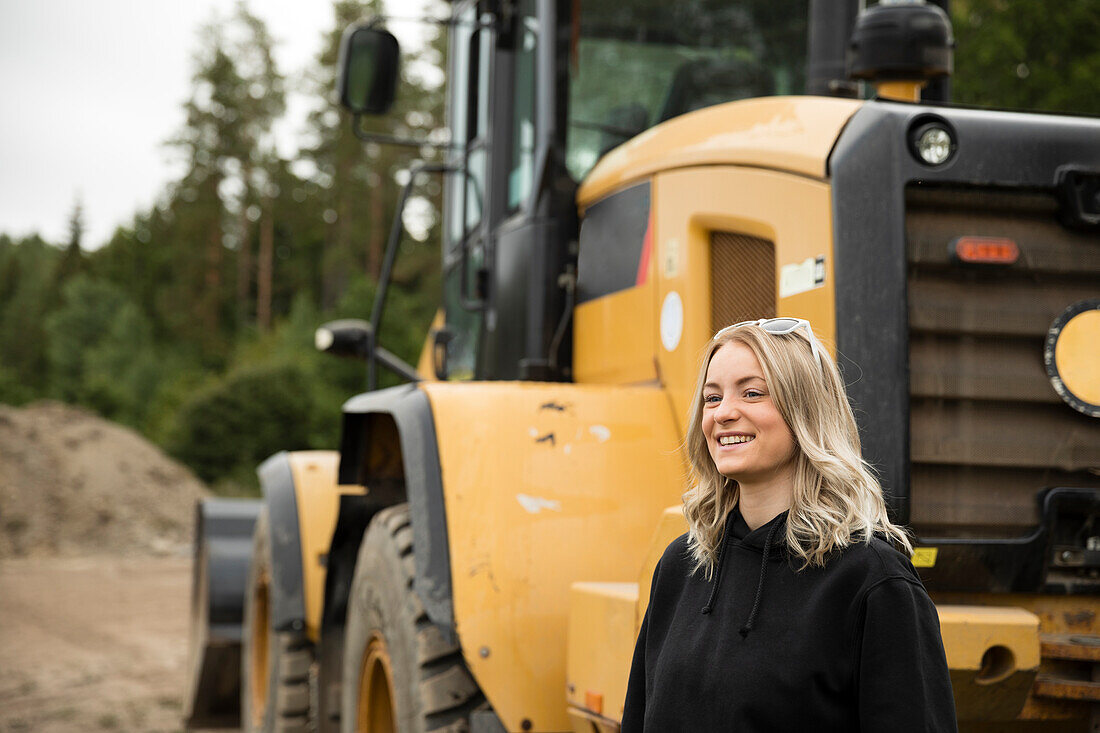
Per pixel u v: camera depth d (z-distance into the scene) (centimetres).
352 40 450
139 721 770
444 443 343
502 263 433
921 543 275
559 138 408
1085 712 271
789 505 190
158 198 7106
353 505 445
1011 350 287
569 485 335
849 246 288
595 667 297
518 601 323
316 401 3180
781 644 177
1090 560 285
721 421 195
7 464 2173
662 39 426
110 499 2177
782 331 197
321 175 5628
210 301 6019
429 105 4866
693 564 202
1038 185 286
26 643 1098
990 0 1719
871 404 278
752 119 338
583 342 399
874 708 169
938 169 282
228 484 2962
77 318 6400
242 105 6131
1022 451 285
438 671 335
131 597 1449
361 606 391
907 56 331
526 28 441
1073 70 1609
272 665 523
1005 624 263
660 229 359
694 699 183
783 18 436
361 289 3981
